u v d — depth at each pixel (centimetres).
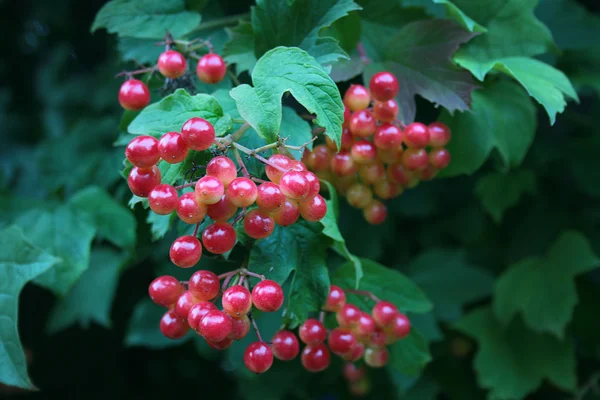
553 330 55
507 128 50
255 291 43
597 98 58
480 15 49
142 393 72
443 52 48
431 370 58
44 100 68
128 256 54
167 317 44
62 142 57
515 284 56
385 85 45
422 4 50
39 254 48
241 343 53
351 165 46
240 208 44
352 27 48
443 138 47
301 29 46
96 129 57
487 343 56
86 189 54
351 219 56
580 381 60
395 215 57
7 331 47
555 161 58
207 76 46
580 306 59
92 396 71
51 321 57
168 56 46
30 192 58
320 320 46
